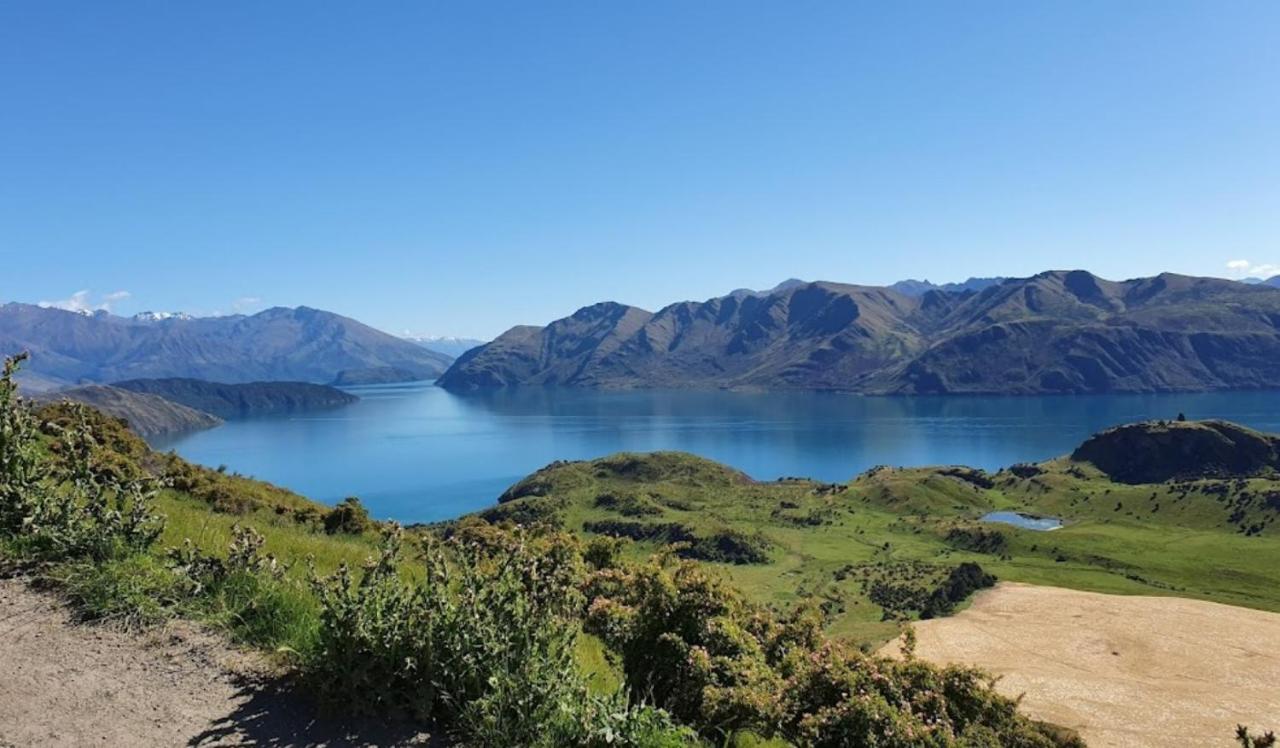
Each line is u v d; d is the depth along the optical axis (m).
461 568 7.46
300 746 5.46
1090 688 55.78
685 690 8.36
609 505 198.12
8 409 9.52
